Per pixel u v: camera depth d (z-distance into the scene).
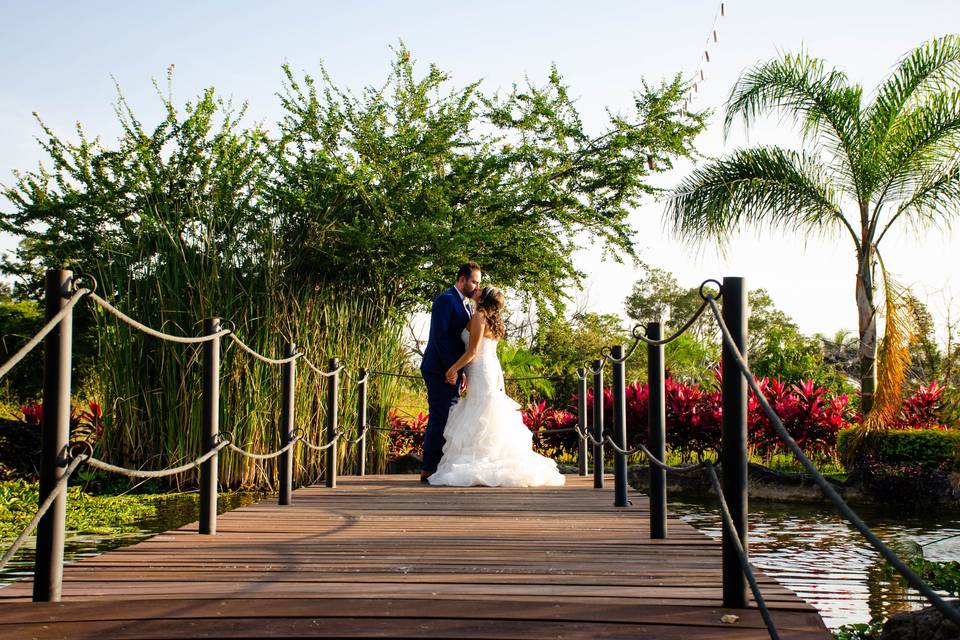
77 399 12.01
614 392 5.75
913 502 8.68
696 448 11.35
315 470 9.45
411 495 6.41
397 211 10.95
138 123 10.48
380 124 11.79
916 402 11.30
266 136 10.89
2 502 7.50
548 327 13.70
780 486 9.46
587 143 13.08
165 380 8.98
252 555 3.77
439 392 7.59
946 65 11.30
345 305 9.98
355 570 3.43
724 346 2.60
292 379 5.80
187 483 8.96
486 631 2.51
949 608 1.52
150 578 3.24
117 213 10.36
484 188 12.18
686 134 12.96
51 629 2.50
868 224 11.67
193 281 9.02
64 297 2.73
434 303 7.65
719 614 2.69
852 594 4.66
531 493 6.55
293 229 10.08
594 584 3.14
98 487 8.88
